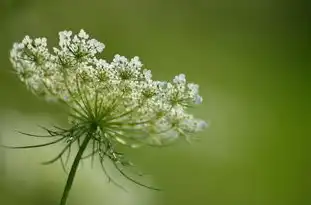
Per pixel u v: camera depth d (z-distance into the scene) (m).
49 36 0.96
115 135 0.45
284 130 1.13
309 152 1.07
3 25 0.83
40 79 0.46
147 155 0.87
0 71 0.77
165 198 0.86
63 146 0.65
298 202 1.00
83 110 0.44
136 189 0.70
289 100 1.24
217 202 0.92
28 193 0.62
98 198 0.64
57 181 0.63
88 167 0.65
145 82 0.44
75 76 0.44
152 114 0.45
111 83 0.44
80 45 0.44
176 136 0.47
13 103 0.73
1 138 0.63
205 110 1.03
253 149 1.04
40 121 0.66
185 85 0.45
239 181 0.97
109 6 1.23
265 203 0.96
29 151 0.63
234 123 1.06
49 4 1.01
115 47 1.22
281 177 1.02
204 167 0.93
